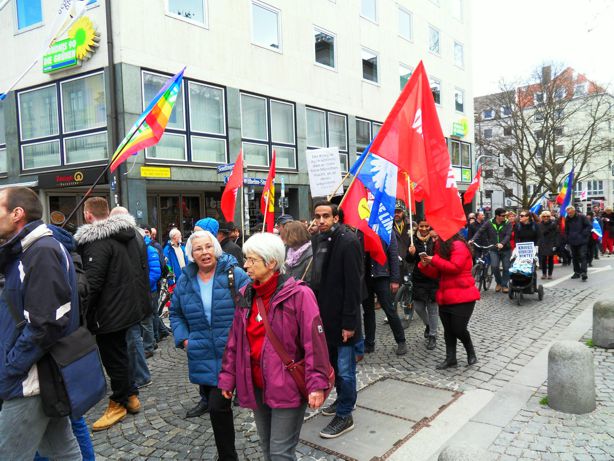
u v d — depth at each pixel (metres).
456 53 26.59
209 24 12.89
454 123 25.98
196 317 3.59
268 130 14.77
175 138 12.19
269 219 7.24
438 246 5.22
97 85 11.49
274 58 14.94
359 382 4.87
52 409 2.49
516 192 48.84
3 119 13.20
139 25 11.24
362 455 3.37
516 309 8.28
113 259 3.96
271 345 2.63
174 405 4.47
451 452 2.39
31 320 2.38
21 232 2.48
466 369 5.16
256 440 3.70
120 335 4.11
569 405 3.90
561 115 32.50
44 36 12.11
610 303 5.62
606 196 55.62
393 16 20.91
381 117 19.95
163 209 13.63
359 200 4.93
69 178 11.52
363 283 4.59
